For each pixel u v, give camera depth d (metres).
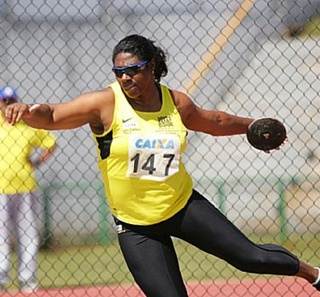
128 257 13.01
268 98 31.33
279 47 30.80
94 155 30.77
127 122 12.60
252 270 13.26
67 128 12.65
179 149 12.78
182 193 13.02
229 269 24.83
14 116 12.27
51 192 29.02
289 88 31.09
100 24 31.84
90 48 31.69
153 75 12.85
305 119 31.25
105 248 28.19
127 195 12.85
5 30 30.52
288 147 31.36
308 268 13.58
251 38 31.11
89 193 29.97
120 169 12.72
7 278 23.00
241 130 13.73
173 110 12.93
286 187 29.67
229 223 13.19
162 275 12.79
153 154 12.65
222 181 30.84
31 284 22.97
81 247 28.81
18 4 30.06
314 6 30.31
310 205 29.31
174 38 30.28
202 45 30.30
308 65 30.44
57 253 28.11
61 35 31.41
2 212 22.80
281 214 28.80
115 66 12.52
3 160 22.64
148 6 31.14
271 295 21.64
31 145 22.77
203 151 32.12
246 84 31.58
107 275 24.97
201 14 30.28
